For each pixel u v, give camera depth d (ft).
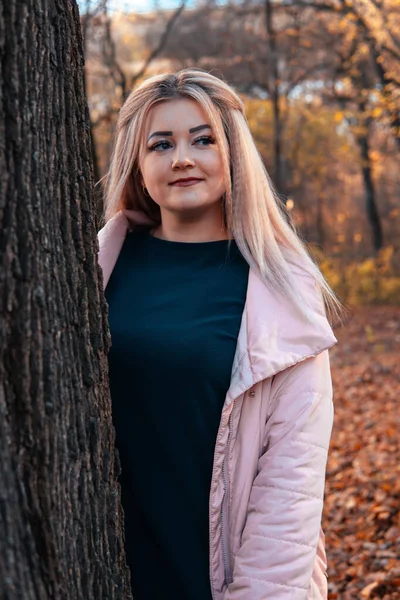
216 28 57.82
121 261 7.82
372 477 18.99
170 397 6.75
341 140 79.87
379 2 34.78
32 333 5.36
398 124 37.73
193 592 6.79
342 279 63.31
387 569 13.51
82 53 6.24
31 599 5.16
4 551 5.04
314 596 6.88
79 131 6.08
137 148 7.52
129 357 6.85
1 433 5.14
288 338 6.81
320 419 6.80
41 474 5.36
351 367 38.06
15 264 5.29
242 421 6.77
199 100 7.10
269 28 52.34
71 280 5.81
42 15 5.61
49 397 5.43
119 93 30.63
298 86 67.92
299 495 6.54
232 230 7.38
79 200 6.01
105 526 6.07
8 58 5.34
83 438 5.84
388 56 38.24
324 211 110.11
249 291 7.02
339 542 15.20
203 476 6.81
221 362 6.76
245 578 6.46
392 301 61.57
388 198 101.60
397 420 25.90
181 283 7.32
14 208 5.32
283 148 73.15
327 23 48.70
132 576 7.03
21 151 5.38
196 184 7.22
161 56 55.21
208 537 6.83
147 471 6.88
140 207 8.11
